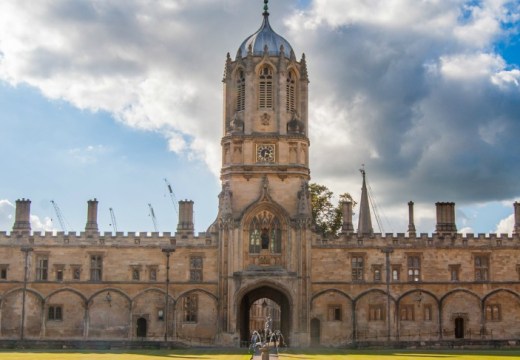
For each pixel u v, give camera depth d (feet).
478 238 308.81
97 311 303.89
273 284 297.53
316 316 300.81
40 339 289.33
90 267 307.37
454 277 306.14
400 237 307.78
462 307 303.89
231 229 301.02
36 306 303.89
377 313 302.25
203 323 301.02
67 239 309.01
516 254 308.40
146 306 304.09
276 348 242.78
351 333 299.99
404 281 304.71
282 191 307.17
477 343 266.98
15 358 202.18
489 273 306.96
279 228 303.89
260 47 320.50
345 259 304.91
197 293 303.07
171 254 306.96
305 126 318.45
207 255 306.14
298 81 322.34
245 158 309.42
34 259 307.78
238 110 319.68
